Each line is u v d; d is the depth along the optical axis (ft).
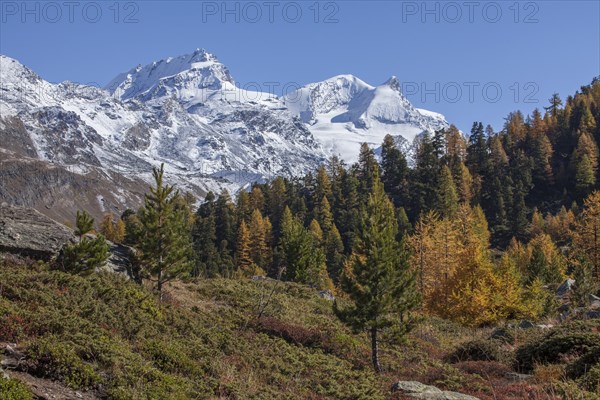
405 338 82.53
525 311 133.39
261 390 47.55
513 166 462.60
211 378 45.68
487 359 68.85
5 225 83.71
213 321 77.71
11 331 41.27
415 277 82.58
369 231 82.74
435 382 55.98
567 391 41.96
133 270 93.04
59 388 34.63
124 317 55.42
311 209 445.78
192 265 95.81
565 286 191.01
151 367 41.91
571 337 61.21
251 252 351.25
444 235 198.49
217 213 430.20
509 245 346.74
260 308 98.99
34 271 68.08
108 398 35.06
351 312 79.46
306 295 127.24
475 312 132.77
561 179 443.32
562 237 339.77
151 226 92.12
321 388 52.70
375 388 53.52
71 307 52.49
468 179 415.44
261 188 484.33
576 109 524.11
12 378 31.40
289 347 72.13
